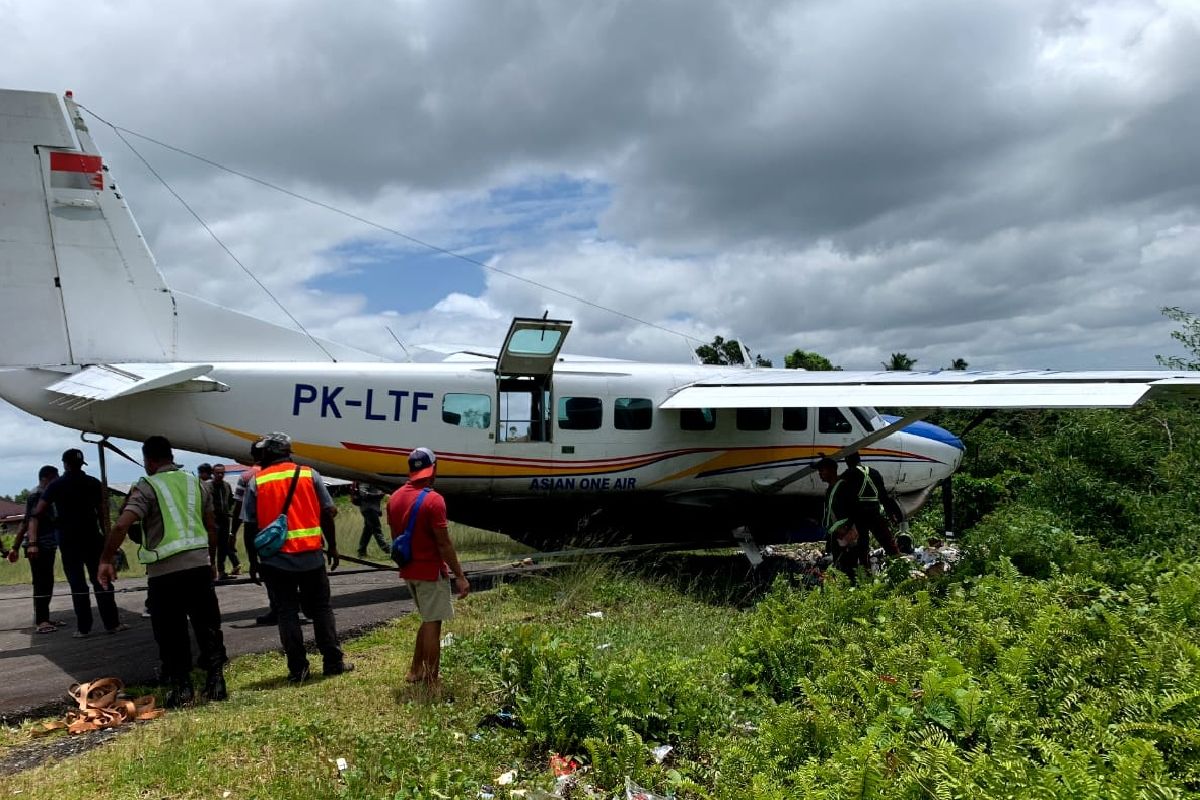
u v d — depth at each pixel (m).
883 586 7.84
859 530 9.07
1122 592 7.46
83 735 5.61
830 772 4.11
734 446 12.20
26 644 8.60
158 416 10.09
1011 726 4.41
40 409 9.83
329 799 4.32
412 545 6.07
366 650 7.70
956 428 16.84
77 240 10.03
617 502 12.01
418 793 4.32
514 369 11.13
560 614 8.85
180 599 6.28
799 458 12.49
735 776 4.45
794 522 12.81
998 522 11.30
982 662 5.71
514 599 9.64
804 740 4.77
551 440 11.39
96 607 10.89
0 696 6.58
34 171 9.87
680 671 5.71
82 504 8.99
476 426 11.10
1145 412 14.06
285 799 4.31
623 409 11.75
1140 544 10.70
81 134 10.08
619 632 7.69
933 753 4.00
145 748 5.11
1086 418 13.43
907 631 6.52
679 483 12.05
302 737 5.15
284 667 7.24
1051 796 3.59
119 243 10.23
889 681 5.38
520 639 5.95
